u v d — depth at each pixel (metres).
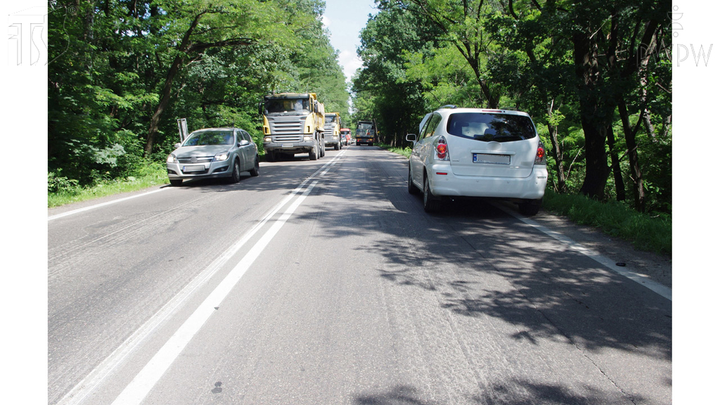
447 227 6.95
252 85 25.91
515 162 7.43
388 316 3.55
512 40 11.78
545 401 2.44
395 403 2.42
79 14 14.38
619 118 12.76
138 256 5.35
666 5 8.34
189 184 13.72
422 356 2.92
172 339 3.17
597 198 10.79
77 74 13.47
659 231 5.63
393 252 5.45
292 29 22.42
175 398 2.47
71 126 13.13
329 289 4.15
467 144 7.46
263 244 5.88
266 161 26.36
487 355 2.93
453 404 2.41
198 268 4.84
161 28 18.69
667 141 14.49
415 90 37.62
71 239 6.27
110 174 15.26
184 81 24.00
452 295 4.00
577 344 3.08
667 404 2.41
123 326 3.38
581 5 9.23
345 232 6.59
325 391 2.53
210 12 18.25
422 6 17.86
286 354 2.95
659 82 10.01
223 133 14.45
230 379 2.66
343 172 17.41
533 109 11.66
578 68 10.42
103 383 2.62
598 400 2.45
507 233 6.52
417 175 9.54
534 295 4.00
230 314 3.59
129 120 21.03
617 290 4.11
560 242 5.95
